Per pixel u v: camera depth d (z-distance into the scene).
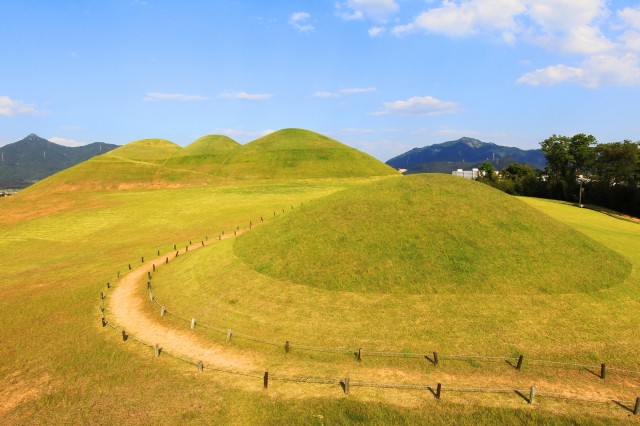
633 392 17.62
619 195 75.44
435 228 30.28
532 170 116.19
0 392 18.64
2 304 29.78
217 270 31.30
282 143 118.31
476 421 15.77
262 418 16.12
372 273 26.53
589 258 28.67
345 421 15.82
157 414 16.50
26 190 92.38
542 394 17.30
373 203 34.66
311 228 32.94
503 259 27.23
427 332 21.72
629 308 23.89
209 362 20.53
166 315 26.39
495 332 21.55
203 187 87.94
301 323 23.20
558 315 22.83
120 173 99.44
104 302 29.52
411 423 15.70
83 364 20.69
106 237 52.84
